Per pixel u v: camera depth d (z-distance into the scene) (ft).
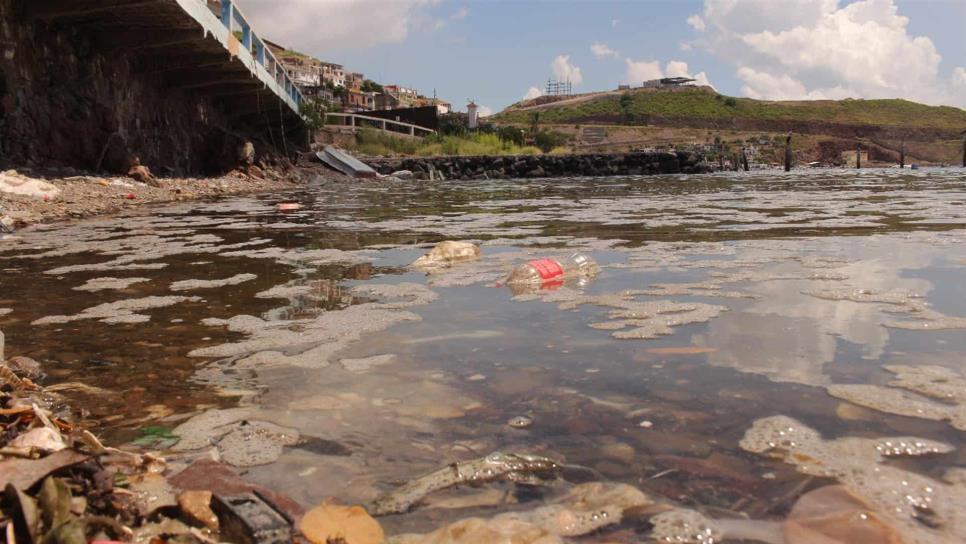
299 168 77.25
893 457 4.19
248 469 4.33
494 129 148.77
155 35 41.16
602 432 4.71
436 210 30.27
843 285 9.77
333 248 15.96
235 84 61.62
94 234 19.79
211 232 20.27
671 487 3.90
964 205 28.73
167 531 3.64
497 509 3.74
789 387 5.50
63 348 7.37
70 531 3.23
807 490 3.81
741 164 163.12
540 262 11.16
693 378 5.80
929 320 7.61
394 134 106.93
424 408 5.30
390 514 3.74
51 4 34.55
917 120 328.08
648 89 391.45
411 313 8.70
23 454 4.17
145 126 49.11
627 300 9.09
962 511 3.53
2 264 13.75
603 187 56.59
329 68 304.71
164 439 4.87
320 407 5.41
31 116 35.55
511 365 6.33
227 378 6.22
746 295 9.21
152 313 9.08
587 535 3.44
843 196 38.04
